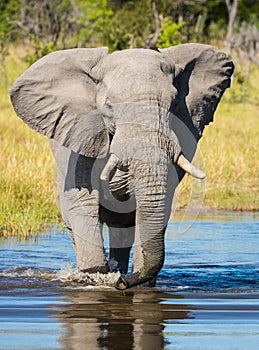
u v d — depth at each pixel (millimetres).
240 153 29000
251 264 16609
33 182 22516
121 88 13102
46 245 18234
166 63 13625
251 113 41000
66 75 14055
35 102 14086
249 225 21047
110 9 48156
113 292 13820
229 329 11281
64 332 11031
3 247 17906
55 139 14086
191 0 52281
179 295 13664
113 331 11094
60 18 50281
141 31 44250
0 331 11086
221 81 14852
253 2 56594
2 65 48188
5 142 27891
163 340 10672
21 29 53500
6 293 13695
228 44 50875
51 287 14195
